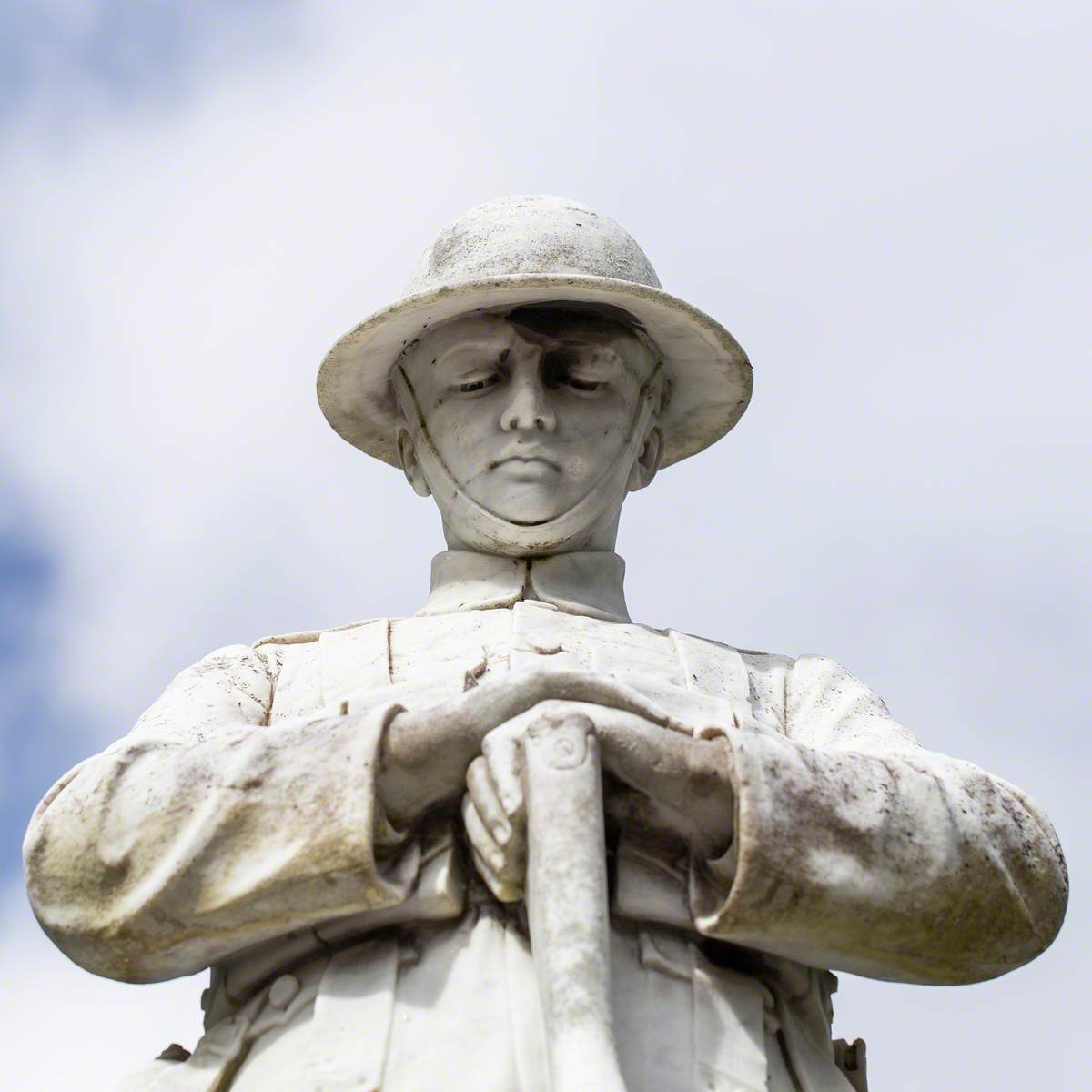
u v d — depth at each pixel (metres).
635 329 8.37
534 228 8.36
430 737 6.82
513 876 6.74
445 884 6.85
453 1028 6.71
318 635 7.96
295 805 6.83
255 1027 6.97
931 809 6.99
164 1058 7.17
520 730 6.79
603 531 8.34
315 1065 6.72
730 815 6.86
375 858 6.79
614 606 8.24
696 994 6.87
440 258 8.41
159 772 7.04
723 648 7.96
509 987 6.76
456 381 8.23
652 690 7.21
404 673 7.72
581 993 6.45
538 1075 6.59
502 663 7.67
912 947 6.96
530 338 8.17
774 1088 6.89
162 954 6.97
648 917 6.91
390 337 8.38
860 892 6.81
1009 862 7.08
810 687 7.91
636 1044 6.75
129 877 6.94
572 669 6.94
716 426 8.84
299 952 7.02
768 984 7.11
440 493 8.30
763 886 6.74
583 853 6.59
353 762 6.82
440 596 8.22
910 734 7.71
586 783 6.68
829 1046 7.25
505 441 8.16
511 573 8.20
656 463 8.68
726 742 6.86
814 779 6.87
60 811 7.07
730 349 8.46
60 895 7.02
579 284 8.05
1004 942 7.06
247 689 7.71
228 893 6.82
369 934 6.97
